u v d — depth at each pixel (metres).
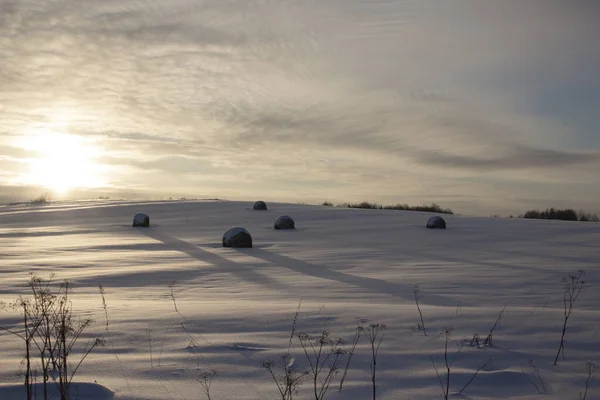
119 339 6.41
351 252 21.38
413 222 33.88
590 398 4.86
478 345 6.18
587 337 6.50
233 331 6.82
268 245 24.08
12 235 29.02
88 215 39.78
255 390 4.90
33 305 8.16
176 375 5.24
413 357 5.79
